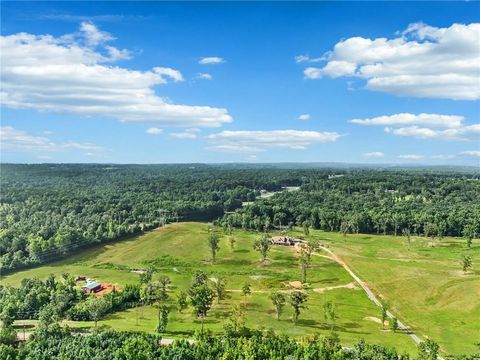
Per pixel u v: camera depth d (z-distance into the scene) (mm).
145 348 115625
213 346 117438
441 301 171250
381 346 119312
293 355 112625
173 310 162000
